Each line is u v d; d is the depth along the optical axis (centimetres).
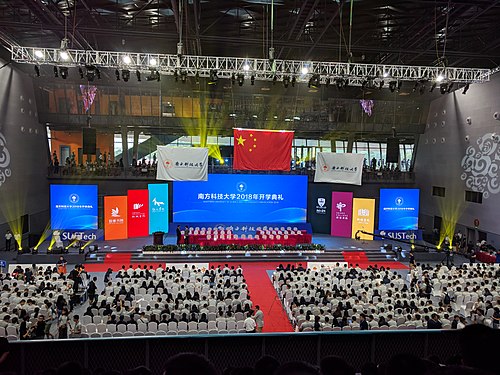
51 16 2008
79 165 3056
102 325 1338
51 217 2770
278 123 3114
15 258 2403
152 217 3017
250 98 3033
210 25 2216
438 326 1348
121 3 2055
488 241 2623
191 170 2364
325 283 1853
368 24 2350
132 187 3073
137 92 2927
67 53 1717
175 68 1794
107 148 3216
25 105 2697
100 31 2131
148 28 2461
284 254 2705
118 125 3016
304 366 151
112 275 2286
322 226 3303
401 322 1446
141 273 2008
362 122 3209
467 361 172
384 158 3462
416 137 3478
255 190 3094
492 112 2578
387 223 3053
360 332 729
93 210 2830
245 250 2716
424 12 2100
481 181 2684
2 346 282
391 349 734
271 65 1788
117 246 2714
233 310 1595
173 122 3030
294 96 3047
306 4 2025
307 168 3225
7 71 2444
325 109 3133
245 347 702
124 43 2541
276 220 3119
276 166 2230
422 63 3052
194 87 2902
